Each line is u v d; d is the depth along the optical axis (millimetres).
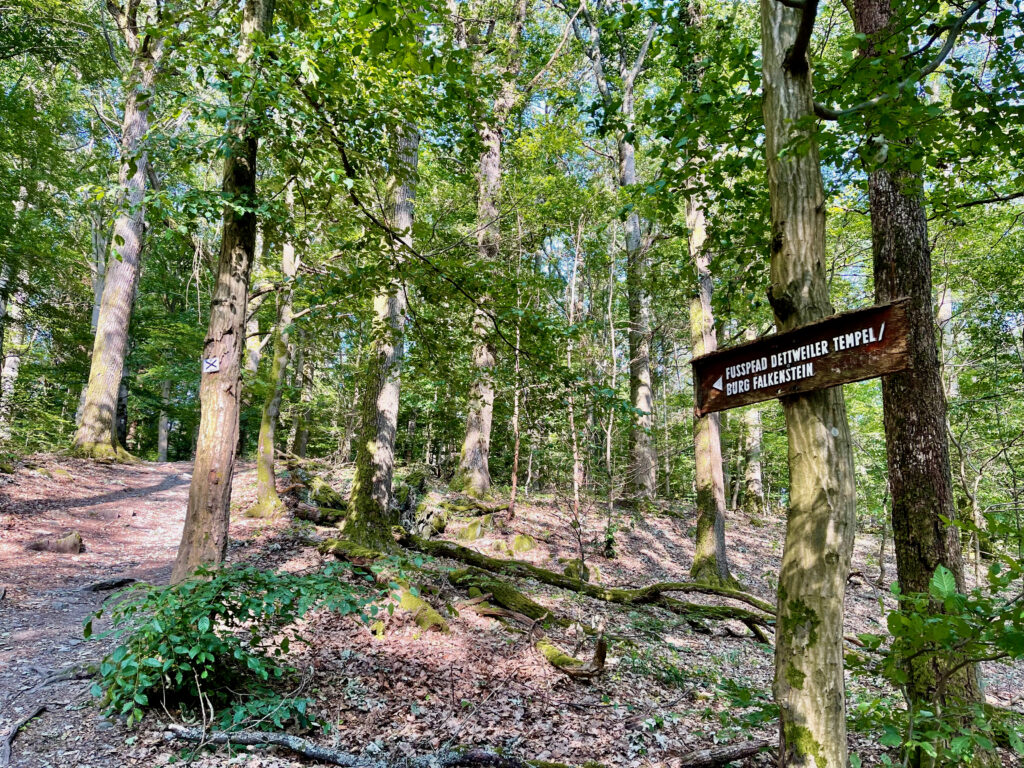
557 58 15562
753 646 8531
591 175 14406
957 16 3912
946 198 5012
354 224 6625
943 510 4164
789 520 2438
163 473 15961
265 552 8445
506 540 11812
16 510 9742
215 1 6656
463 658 6020
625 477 13297
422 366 7441
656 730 4969
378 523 8836
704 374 2820
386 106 5582
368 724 4527
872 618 10484
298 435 22141
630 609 9055
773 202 2615
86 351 19078
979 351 12375
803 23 2451
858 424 15414
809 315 2428
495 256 13250
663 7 4277
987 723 2404
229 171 5367
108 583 7340
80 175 15984
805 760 2217
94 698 4199
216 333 5242
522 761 4164
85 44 16016
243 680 4492
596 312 13562
